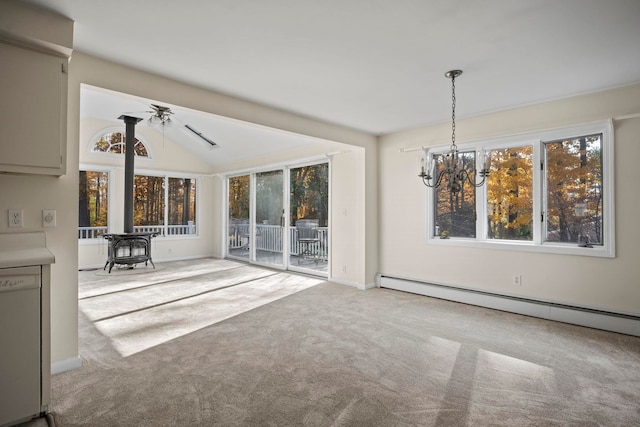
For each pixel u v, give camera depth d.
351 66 2.84
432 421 1.90
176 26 2.24
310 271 6.15
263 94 3.54
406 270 5.00
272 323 3.54
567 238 3.69
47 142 2.13
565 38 2.38
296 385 2.29
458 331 3.31
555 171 3.78
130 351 2.83
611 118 3.31
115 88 2.79
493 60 2.73
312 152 6.00
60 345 2.45
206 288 5.13
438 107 3.94
